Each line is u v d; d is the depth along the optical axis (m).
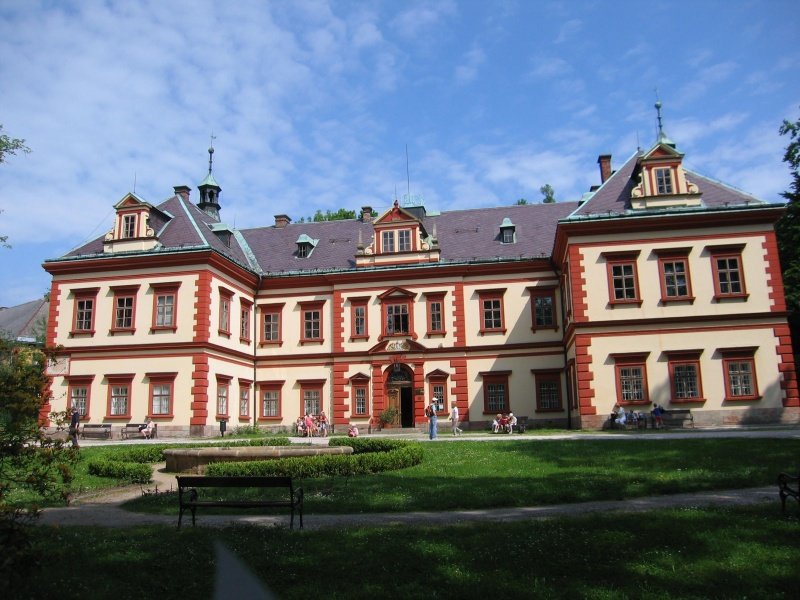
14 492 15.84
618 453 19.59
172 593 7.64
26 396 8.95
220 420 36.69
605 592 7.41
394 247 41.75
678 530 9.84
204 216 44.31
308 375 41.44
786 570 7.94
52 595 7.45
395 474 17.09
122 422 35.44
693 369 31.52
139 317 36.31
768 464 16.47
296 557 8.91
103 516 12.75
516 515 11.80
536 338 39.28
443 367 39.94
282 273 42.56
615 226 32.69
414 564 8.49
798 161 38.25
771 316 31.38
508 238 41.91
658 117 37.12
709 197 33.44
